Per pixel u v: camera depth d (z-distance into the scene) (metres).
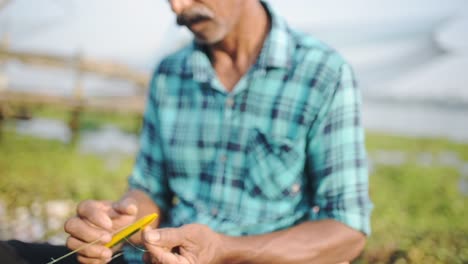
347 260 1.91
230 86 2.07
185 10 1.88
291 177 1.96
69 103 8.76
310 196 2.04
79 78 9.15
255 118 1.98
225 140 2.01
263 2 2.07
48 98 8.58
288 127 1.96
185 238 1.67
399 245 4.03
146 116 2.28
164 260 1.61
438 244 4.20
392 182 7.87
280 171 1.96
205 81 2.05
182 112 2.13
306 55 1.99
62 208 4.64
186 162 2.09
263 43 2.03
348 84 1.95
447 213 5.98
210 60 2.13
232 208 2.00
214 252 1.73
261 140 1.97
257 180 1.97
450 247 4.14
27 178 6.16
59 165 7.40
